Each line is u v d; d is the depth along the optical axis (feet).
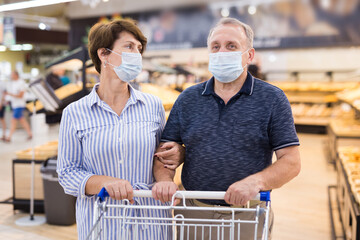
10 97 33.14
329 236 13.28
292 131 5.66
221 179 5.81
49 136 35.91
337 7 34.06
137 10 40.63
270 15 36.27
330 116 36.86
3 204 16.52
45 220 14.65
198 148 5.93
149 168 6.04
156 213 5.95
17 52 65.62
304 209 15.98
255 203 5.93
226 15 37.86
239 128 5.73
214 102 5.91
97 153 5.76
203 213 6.14
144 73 23.38
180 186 13.89
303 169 22.72
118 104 6.03
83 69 14.14
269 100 5.72
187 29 39.32
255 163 5.75
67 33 52.44
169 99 13.07
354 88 26.55
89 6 41.78
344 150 17.34
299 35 35.53
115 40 5.84
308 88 38.01
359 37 33.76
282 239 13.04
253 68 25.44
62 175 5.82
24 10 41.50
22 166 15.53
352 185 11.24
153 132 6.11
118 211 5.76
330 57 40.19
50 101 13.26
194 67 38.29
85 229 5.83
